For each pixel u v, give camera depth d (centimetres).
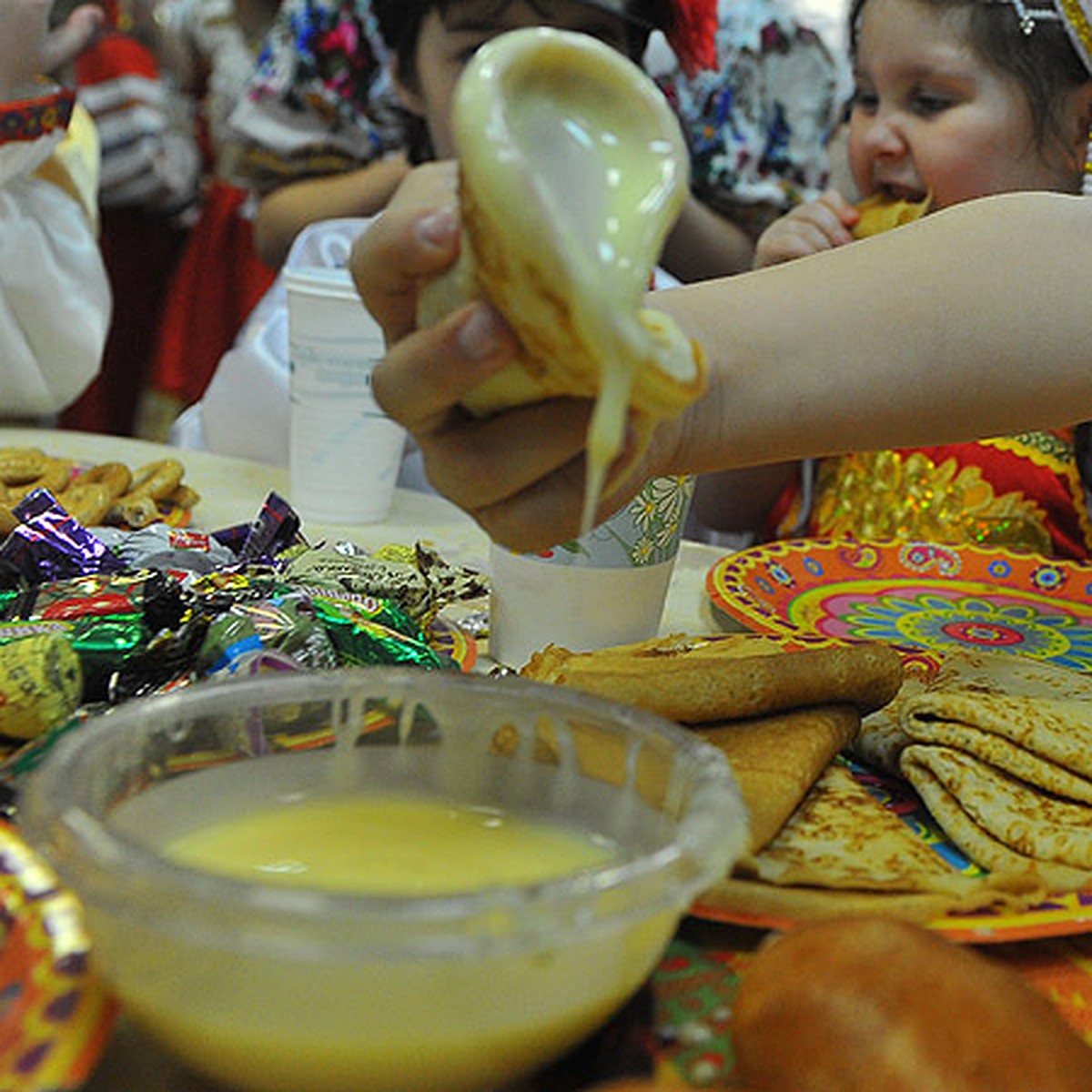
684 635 95
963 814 71
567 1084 48
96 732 53
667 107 54
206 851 53
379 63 257
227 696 58
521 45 51
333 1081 42
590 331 48
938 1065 42
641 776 56
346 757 60
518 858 55
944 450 172
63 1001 45
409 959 40
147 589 82
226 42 333
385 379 59
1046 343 75
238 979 41
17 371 181
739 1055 47
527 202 47
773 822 64
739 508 199
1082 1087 43
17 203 178
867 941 47
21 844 53
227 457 171
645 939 46
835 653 80
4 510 109
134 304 348
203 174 356
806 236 169
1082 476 174
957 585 132
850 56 190
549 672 82
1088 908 61
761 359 71
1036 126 166
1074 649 117
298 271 134
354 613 81
